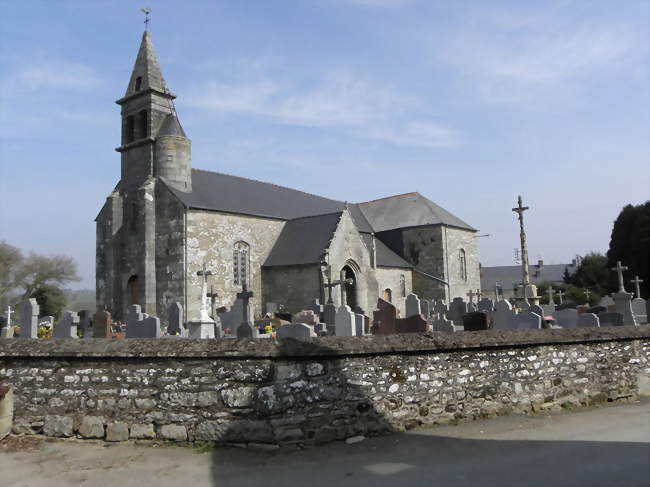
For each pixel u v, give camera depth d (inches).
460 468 274.1
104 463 295.4
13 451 317.4
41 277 2209.6
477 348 381.1
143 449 315.9
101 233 1417.3
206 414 319.0
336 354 328.2
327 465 283.9
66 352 341.1
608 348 452.1
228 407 316.5
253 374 316.5
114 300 1337.4
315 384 323.3
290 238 1478.8
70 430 335.0
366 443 322.0
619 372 454.6
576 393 424.8
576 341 427.5
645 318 1052.5
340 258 1373.0
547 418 381.7
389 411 343.6
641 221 2116.1
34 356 346.0
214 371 321.4
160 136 1348.4
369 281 1457.9
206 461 293.3
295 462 289.3
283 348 317.4
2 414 338.3
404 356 354.6
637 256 2098.9
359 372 337.7
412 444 319.3
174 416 322.7
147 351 330.0
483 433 341.7
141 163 1385.3
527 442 320.8
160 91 1395.2
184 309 1237.7
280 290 1397.6
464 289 1903.3
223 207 1365.7
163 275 1284.4
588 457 287.0
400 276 1801.2
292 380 317.7
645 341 479.8
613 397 445.4
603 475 255.6
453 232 1886.1
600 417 386.6
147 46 1427.2
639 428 351.6
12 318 1526.8
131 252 1352.1
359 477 264.8
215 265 1315.2
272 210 1533.0
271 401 311.4
